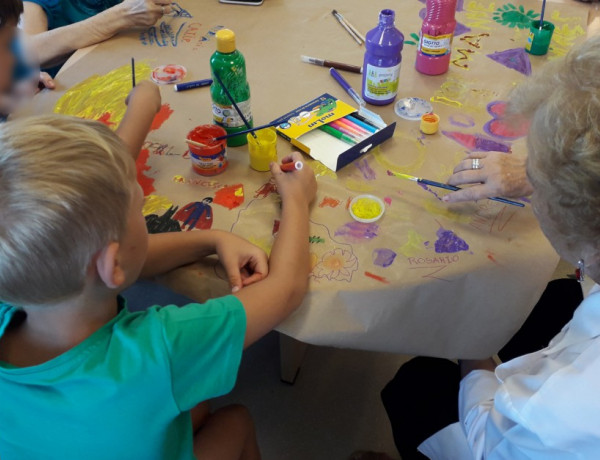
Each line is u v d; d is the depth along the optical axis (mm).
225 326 740
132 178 703
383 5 1477
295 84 1210
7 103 1133
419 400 1008
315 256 875
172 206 953
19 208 578
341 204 953
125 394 675
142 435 710
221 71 986
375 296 838
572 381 615
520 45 1314
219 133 1027
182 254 877
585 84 576
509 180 920
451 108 1146
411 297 850
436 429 970
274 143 994
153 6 1373
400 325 871
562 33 1351
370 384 1513
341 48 1317
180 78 1237
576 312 726
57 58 1395
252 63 1272
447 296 865
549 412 626
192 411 1004
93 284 672
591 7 1443
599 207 582
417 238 897
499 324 898
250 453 1108
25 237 583
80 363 676
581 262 687
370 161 1033
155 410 708
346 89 1188
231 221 931
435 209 942
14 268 605
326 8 1468
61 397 679
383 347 886
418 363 1051
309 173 957
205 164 988
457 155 1041
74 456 713
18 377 676
